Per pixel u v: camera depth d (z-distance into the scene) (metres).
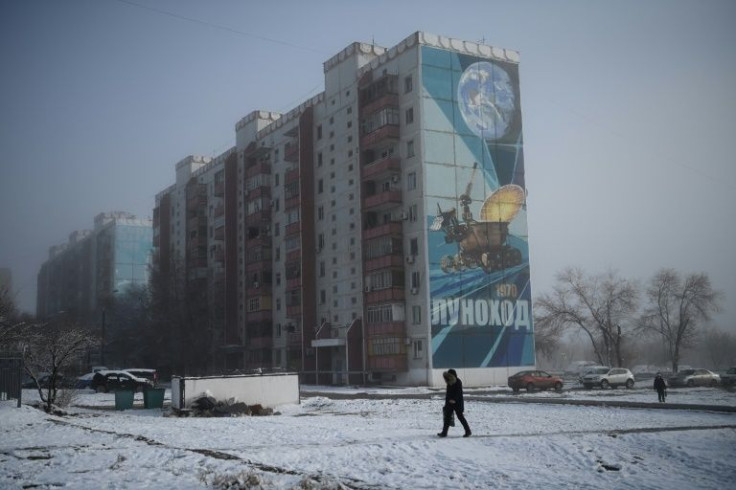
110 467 14.19
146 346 88.94
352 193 64.69
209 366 86.06
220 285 88.56
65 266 166.75
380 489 11.95
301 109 74.69
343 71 67.25
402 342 57.16
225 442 18.00
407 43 59.47
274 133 80.50
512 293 59.19
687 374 55.47
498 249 59.12
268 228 80.00
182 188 105.81
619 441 17.02
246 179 84.31
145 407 34.81
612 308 80.00
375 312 59.72
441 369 54.88
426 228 56.09
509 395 42.28
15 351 32.47
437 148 57.69
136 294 102.44
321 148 70.06
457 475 13.19
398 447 16.19
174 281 87.88
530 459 15.03
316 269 69.44
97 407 35.91
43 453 16.09
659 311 85.38
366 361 59.94
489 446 16.39
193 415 29.39
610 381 53.00
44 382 53.47
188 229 100.19
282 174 78.00
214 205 94.94
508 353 58.03
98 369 63.78
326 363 66.25
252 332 79.88
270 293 78.31
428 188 56.72
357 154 64.19
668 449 16.02
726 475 13.41
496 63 61.97
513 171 61.06
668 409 28.19
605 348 84.00
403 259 58.47
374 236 60.19
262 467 13.84
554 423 22.94
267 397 32.44
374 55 66.94
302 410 32.16
